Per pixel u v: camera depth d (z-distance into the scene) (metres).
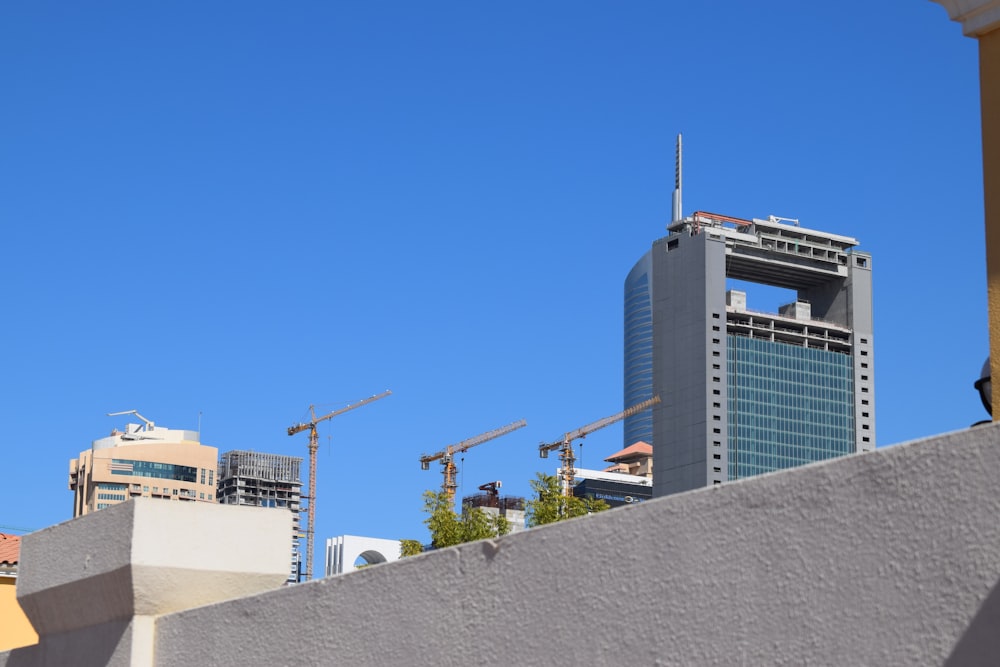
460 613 5.07
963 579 3.20
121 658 7.21
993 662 3.11
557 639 4.53
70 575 7.61
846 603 3.49
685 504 4.07
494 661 4.84
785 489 3.73
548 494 46.47
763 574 3.75
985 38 5.99
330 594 5.92
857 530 3.49
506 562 4.86
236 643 6.52
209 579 7.19
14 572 21.58
